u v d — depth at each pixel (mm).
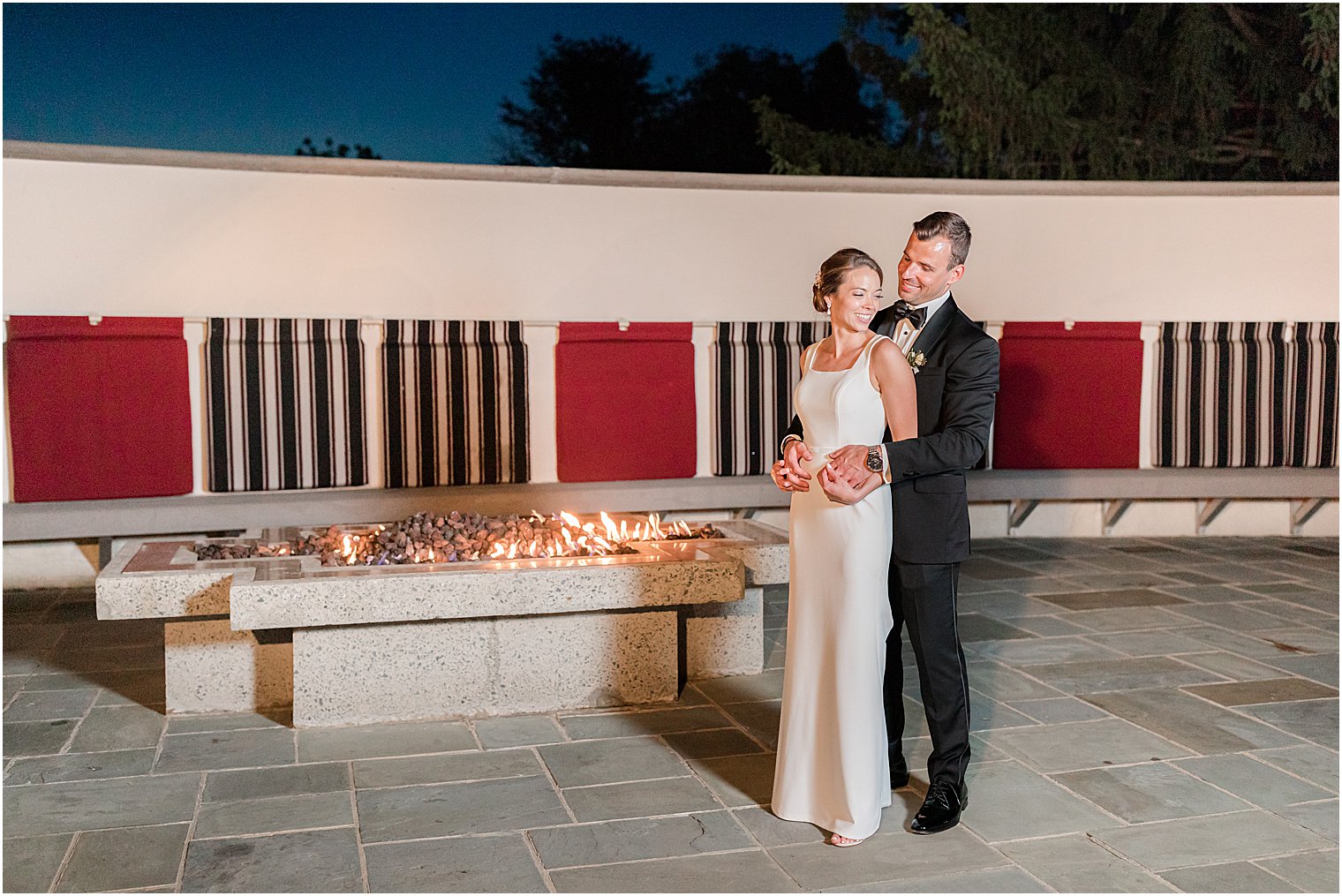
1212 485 7398
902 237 7328
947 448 2881
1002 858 2877
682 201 6973
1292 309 7617
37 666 4637
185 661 4023
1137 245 7523
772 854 2898
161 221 6141
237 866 2820
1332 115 12312
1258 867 2832
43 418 5891
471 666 3986
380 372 6477
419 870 2795
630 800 3250
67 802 3227
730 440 7074
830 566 2949
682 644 4480
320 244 6410
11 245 5910
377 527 4891
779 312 7184
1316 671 4574
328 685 3885
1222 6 12664
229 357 6215
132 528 5910
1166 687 4355
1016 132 12406
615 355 6828
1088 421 7469
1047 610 5605
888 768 3135
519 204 6715
